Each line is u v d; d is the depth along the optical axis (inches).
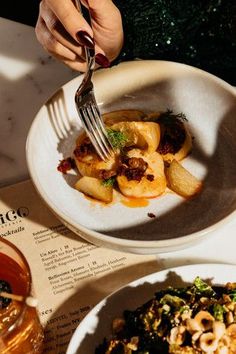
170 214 19.0
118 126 20.3
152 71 21.5
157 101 22.0
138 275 17.8
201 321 14.0
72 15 18.5
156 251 17.4
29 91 22.9
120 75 21.6
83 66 21.0
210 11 22.3
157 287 16.6
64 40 20.1
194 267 16.7
